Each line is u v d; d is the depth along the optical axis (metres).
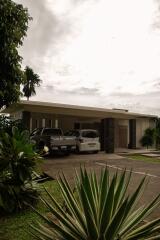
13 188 5.56
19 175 5.60
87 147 17.84
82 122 24.44
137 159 15.64
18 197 5.68
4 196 5.50
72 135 18.17
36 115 21.44
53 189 7.60
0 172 5.61
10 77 9.80
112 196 2.45
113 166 12.68
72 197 2.91
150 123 25.61
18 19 9.64
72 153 18.44
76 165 12.94
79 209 2.76
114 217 2.41
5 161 5.57
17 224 5.04
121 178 2.73
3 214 5.57
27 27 10.14
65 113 19.23
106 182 2.71
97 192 2.84
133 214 2.95
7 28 9.16
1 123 11.36
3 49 9.18
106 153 18.78
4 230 4.79
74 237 2.64
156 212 5.52
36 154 5.89
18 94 10.23
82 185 2.60
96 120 23.81
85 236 2.62
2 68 9.52
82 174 2.87
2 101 10.26
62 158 15.72
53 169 11.62
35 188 6.02
